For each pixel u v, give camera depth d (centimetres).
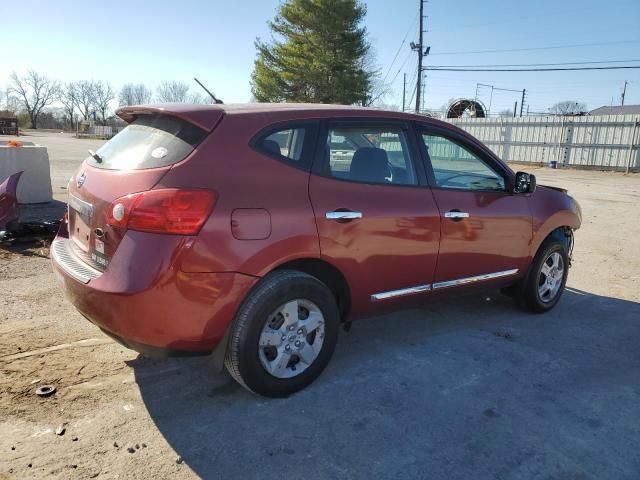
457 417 319
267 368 320
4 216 656
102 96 11281
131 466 262
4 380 336
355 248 346
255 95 3894
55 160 2083
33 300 474
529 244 478
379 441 292
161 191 279
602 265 716
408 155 394
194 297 284
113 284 278
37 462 261
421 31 3884
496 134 3369
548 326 481
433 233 392
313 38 3666
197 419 306
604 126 2883
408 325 470
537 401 342
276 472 263
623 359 414
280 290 312
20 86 11025
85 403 317
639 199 1530
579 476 270
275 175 316
